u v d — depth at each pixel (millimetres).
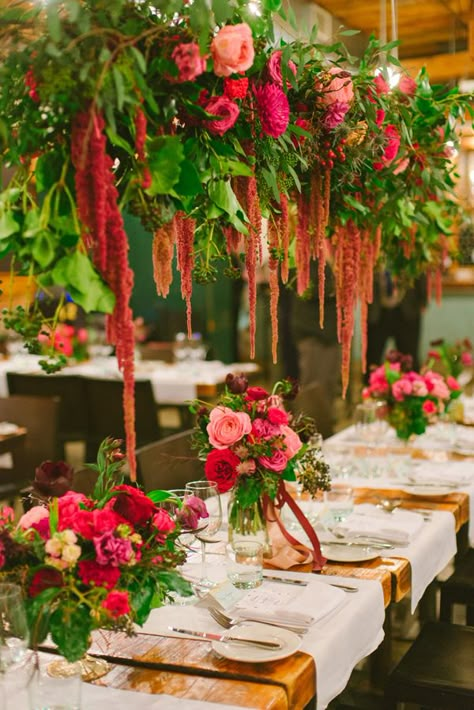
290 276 2818
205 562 2035
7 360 7070
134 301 9992
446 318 9570
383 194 2592
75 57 1354
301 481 2170
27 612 1368
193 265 1774
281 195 1939
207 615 1839
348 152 2160
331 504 2451
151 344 8156
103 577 1394
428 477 3029
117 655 1647
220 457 2021
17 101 1507
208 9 1505
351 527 2426
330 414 4680
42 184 1426
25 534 1487
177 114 1619
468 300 9445
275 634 1689
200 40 1502
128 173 1568
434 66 6465
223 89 1633
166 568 1488
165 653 1654
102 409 5352
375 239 2701
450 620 2914
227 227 1864
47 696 1364
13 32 1426
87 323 7043
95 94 1336
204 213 1797
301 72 1938
